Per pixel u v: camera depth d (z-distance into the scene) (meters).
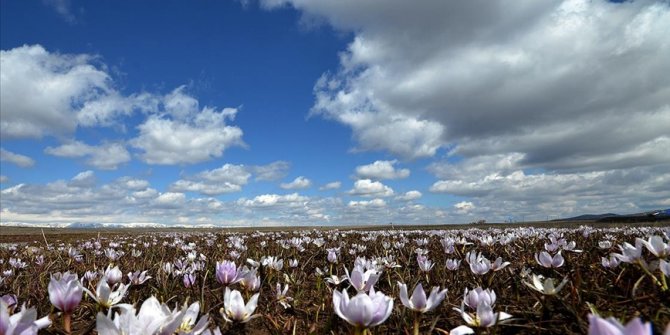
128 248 12.80
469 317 2.50
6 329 1.66
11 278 5.71
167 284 4.97
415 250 7.78
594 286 3.73
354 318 2.04
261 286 4.81
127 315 1.81
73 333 3.10
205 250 10.61
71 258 8.36
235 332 3.04
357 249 8.74
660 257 3.10
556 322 2.84
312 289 5.05
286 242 10.41
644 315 2.67
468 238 10.84
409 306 2.48
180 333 1.99
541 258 4.07
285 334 3.23
